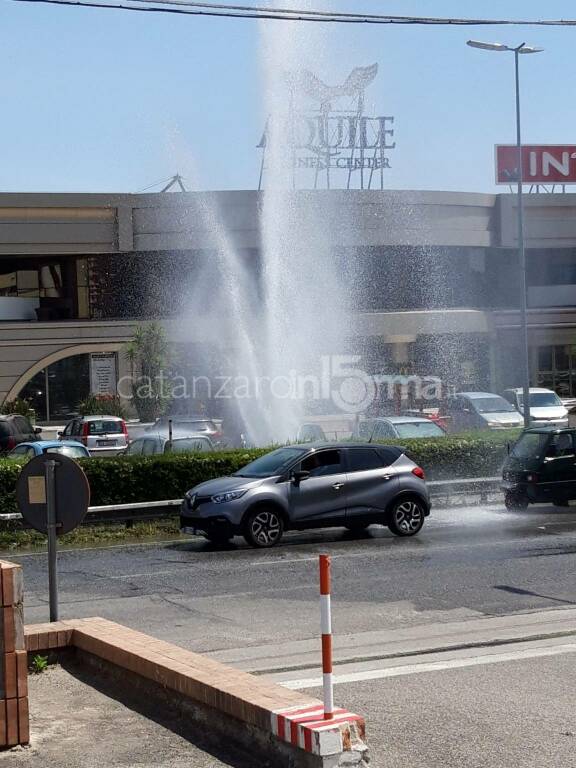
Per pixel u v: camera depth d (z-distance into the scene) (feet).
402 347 212.43
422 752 26.09
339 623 43.16
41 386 203.10
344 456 68.95
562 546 62.90
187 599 49.14
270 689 26.45
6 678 26.18
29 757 25.58
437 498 90.79
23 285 226.38
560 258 238.27
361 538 69.82
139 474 79.51
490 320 219.20
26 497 38.93
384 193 214.28
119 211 212.23
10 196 208.85
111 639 33.45
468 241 223.92
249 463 74.54
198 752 25.72
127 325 204.44
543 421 135.13
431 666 35.32
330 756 22.47
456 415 137.59
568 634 39.99
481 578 52.60
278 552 63.87
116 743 26.58
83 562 62.64
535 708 29.84
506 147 225.35
